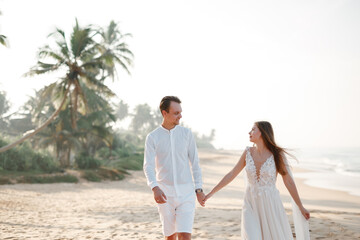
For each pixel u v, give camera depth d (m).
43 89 20.31
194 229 5.96
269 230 2.89
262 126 3.01
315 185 21.47
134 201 12.73
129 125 113.50
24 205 11.27
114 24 22.39
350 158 67.50
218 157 57.28
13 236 5.82
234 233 5.51
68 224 7.09
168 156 3.06
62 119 25.55
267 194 2.93
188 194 3.05
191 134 3.20
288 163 3.00
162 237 5.48
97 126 26.69
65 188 17.53
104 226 6.72
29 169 20.86
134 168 30.33
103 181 21.72
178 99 3.10
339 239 4.77
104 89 20.03
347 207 12.41
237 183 21.72
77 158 25.02
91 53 19.97
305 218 3.01
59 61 18.75
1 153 20.50
